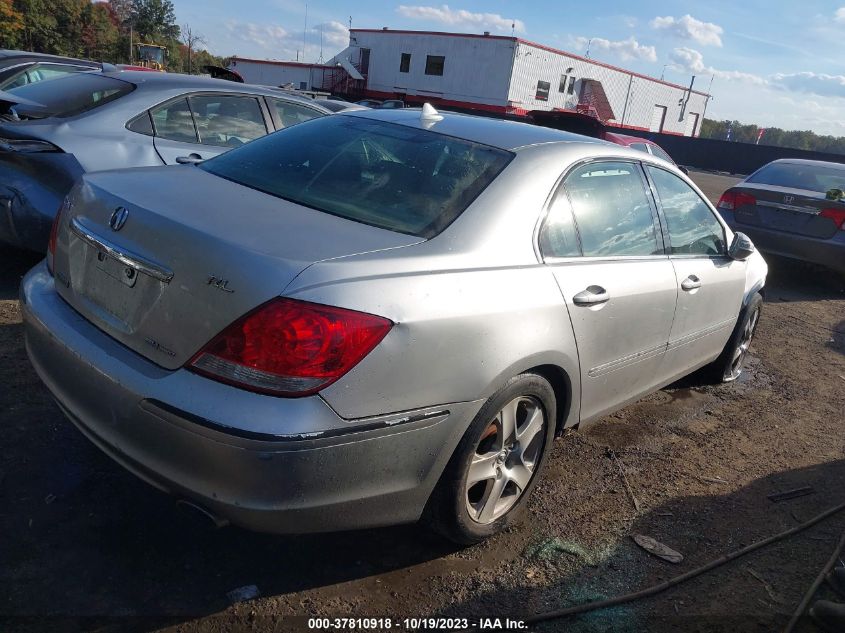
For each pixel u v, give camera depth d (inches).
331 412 82.3
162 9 3385.8
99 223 99.6
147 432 85.8
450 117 135.6
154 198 99.8
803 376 222.5
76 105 202.2
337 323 81.8
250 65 1808.6
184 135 215.5
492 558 111.2
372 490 90.2
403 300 88.0
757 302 200.4
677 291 145.7
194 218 92.7
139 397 85.4
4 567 94.9
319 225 97.3
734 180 1274.6
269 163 121.0
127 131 201.3
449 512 102.8
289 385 80.6
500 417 106.8
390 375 86.6
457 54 1518.2
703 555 118.2
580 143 131.0
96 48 2906.0
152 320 89.0
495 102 1487.5
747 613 104.1
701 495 138.5
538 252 111.3
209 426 80.0
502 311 99.4
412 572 105.7
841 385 217.8
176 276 87.1
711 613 103.2
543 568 110.0
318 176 114.7
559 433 125.5
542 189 115.1
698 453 157.9
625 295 126.8
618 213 134.3
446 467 100.0
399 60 1625.2
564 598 103.4
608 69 1706.4
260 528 84.5
